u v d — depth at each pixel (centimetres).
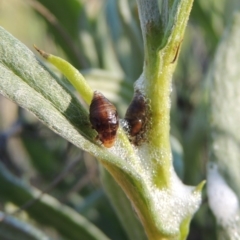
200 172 14
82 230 11
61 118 5
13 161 16
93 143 5
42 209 11
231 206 8
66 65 5
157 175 6
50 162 16
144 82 6
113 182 9
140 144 6
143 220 6
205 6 15
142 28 6
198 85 18
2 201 12
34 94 5
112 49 15
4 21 20
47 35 17
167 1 5
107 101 5
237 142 9
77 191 15
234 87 10
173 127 14
